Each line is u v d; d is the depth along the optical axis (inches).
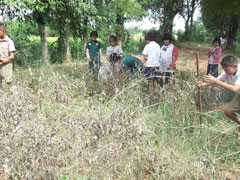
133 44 663.1
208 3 299.1
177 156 97.9
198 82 116.3
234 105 117.5
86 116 107.7
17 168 78.2
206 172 89.2
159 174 90.0
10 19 263.6
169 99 131.0
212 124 131.9
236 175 95.9
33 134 83.6
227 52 733.3
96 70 179.2
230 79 118.4
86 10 352.2
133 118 102.8
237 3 259.6
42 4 296.2
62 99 134.8
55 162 79.7
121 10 494.6
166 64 184.4
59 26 370.6
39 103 111.2
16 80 168.1
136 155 96.7
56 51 388.8
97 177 81.8
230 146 113.1
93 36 217.0
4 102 99.4
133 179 86.6
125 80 162.9
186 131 124.1
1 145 79.4
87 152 83.7
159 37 830.5
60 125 101.3
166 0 760.3
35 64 304.5
